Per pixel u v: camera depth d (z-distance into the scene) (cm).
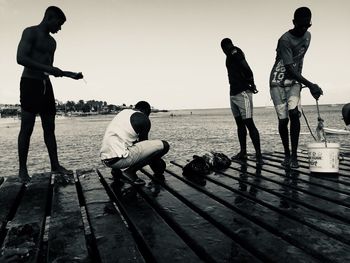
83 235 238
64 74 436
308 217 260
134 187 395
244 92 540
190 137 2497
